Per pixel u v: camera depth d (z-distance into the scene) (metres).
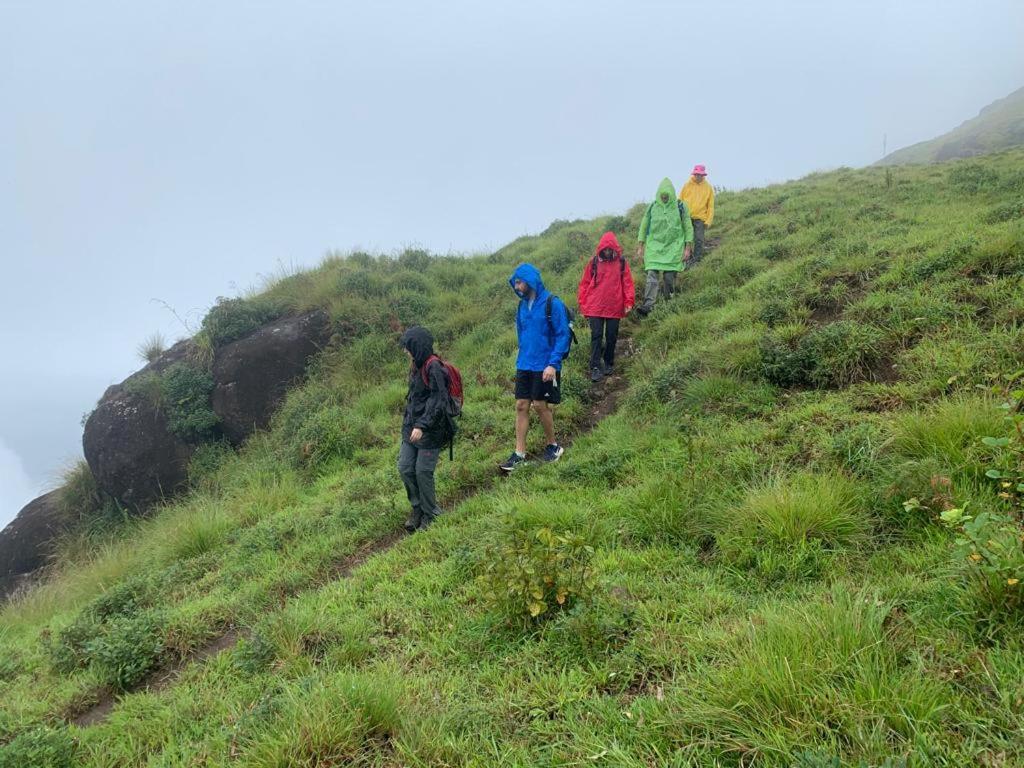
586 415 7.14
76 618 5.09
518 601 3.40
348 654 3.51
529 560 3.41
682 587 3.45
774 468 4.31
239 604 4.68
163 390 11.16
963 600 2.62
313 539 5.71
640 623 3.17
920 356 4.95
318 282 12.67
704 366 6.43
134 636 4.20
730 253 10.61
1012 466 3.27
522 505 4.68
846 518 3.52
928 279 6.14
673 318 8.34
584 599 3.27
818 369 5.41
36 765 2.96
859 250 7.64
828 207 12.03
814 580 3.26
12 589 11.31
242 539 6.25
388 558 4.77
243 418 10.94
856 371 5.26
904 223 9.02
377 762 2.59
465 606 3.81
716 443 4.88
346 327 11.36
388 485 6.55
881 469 3.83
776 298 7.18
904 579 2.95
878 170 18.20
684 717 2.41
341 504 6.38
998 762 1.89
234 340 11.68
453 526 5.01
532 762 2.46
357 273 12.62
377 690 2.90
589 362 8.27
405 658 3.42
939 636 2.52
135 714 3.50
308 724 2.71
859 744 2.04
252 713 3.01
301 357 11.24
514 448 6.59
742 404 5.46
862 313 6.00
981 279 5.77
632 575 3.66
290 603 4.46
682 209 9.12
